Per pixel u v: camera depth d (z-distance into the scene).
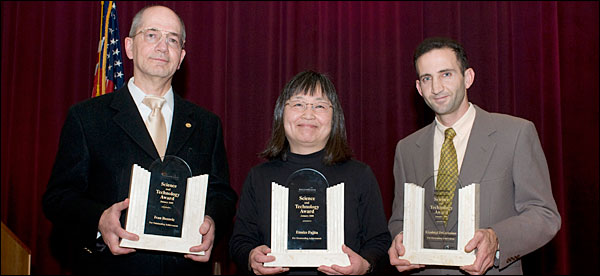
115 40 3.41
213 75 4.02
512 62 4.01
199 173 2.22
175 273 2.13
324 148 2.20
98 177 2.11
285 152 2.22
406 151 2.47
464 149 2.33
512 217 2.12
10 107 3.98
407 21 4.07
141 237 1.91
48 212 2.07
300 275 2.08
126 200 1.92
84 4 4.08
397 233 2.30
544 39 4.01
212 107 4.01
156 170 1.98
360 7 4.09
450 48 2.30
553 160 3.89
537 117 3.96
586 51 4.00
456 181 2.17
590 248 3.83
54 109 3.98
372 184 2.15
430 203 2.06
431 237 2.04
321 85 2.19
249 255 2.01
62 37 4.04
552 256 3.82
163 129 2.23
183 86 4.01
